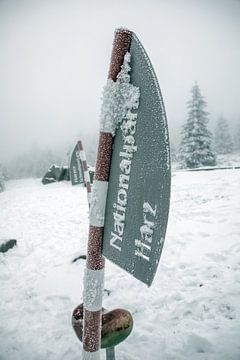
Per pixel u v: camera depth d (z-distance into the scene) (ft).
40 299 13.75
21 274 17.25
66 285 14.79
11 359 9.94
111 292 13.39
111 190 4.93
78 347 10.08
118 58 4.46
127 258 4.54
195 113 99.96
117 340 6.19
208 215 22.61
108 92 4.59
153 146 4.02
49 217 32.04
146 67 4.10
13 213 37.11
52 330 11.29
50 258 19.35
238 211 22.47
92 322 5.34
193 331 10.02
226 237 17.54
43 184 67.21
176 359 8.95
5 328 11.75
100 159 4.93
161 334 10.09
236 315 10.57
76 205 37.24
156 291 12.94
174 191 35.70
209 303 11.43
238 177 39.50
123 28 4.38
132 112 4.38
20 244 23.00
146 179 4.16
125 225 4.59
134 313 11.57
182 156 101.91
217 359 8.77
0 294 14.87
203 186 36.32
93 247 5.21
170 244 17.83
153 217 4.04
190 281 13.35
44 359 9.76
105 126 4.74
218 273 13.67
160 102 3.87
